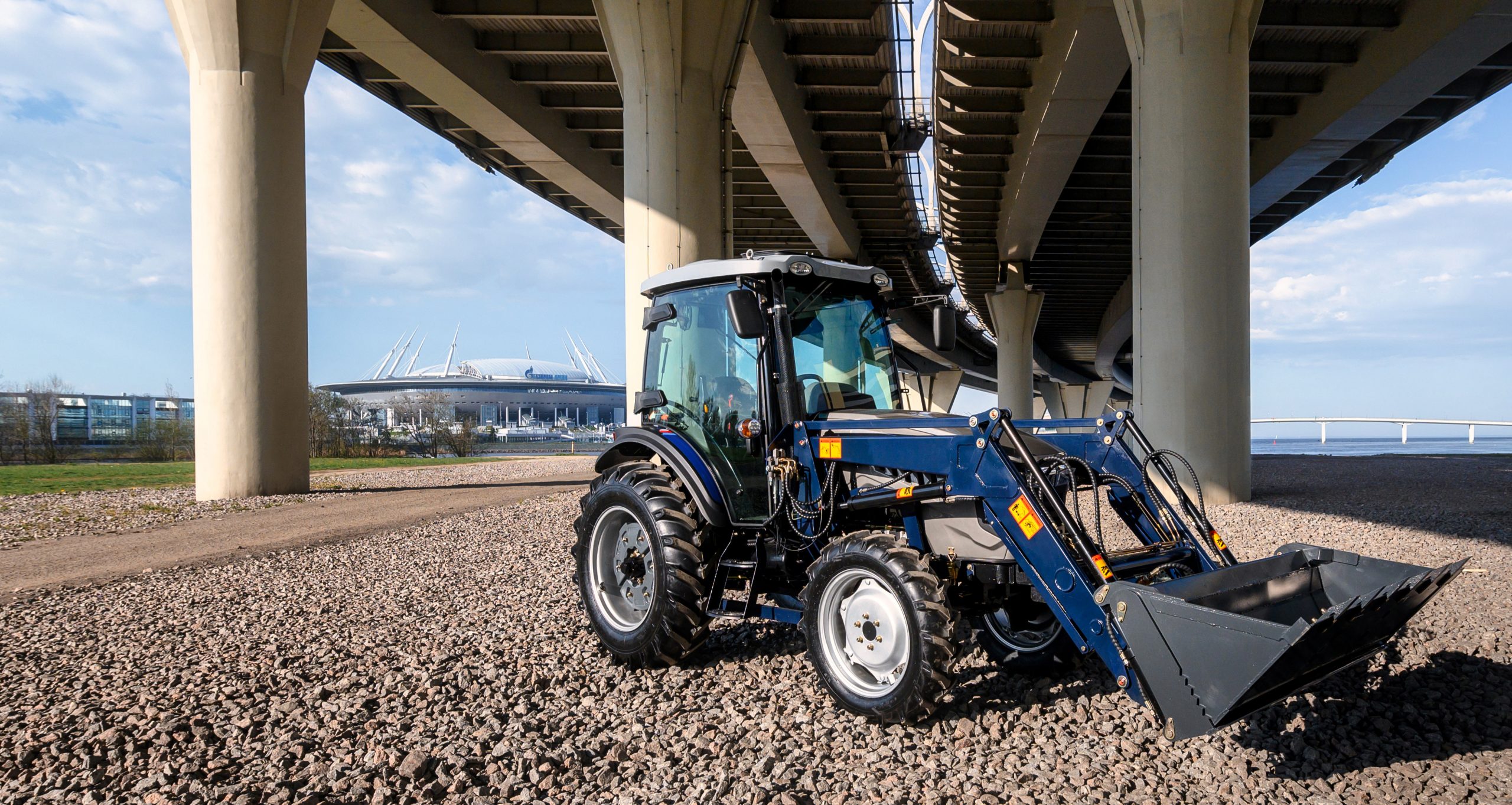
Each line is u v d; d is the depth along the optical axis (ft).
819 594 13.84
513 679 15.44
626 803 10.50
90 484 62.49
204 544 32.94
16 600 22.58
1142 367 45.11
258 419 50.96
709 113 52.80
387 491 57.72
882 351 17.46
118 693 14.74
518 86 79.82
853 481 15.24
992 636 15.97
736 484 16.47
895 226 127.44
